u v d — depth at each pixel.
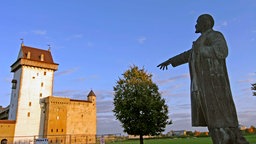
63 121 92.06
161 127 30.16
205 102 4.83
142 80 31.33
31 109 89.25
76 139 94.31
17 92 90.56
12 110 91.88
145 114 29.58
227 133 4.62
